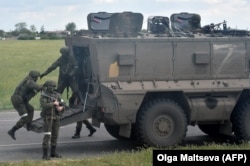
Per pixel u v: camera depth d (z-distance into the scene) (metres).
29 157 28.59
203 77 30.73
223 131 32.28
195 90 30.20
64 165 25.02
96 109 29.70
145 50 29.58
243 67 31.56
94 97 29.45
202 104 30.42
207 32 32.94
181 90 29.91
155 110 29.44
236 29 32.56
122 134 29.56
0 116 46.97
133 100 29.05
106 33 30.83
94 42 28.80
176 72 30.20
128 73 29.36
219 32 32.69
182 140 30.98
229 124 32.00
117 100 28.73
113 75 29.11
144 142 29.38
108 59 29.02
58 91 31.70
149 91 29.30
